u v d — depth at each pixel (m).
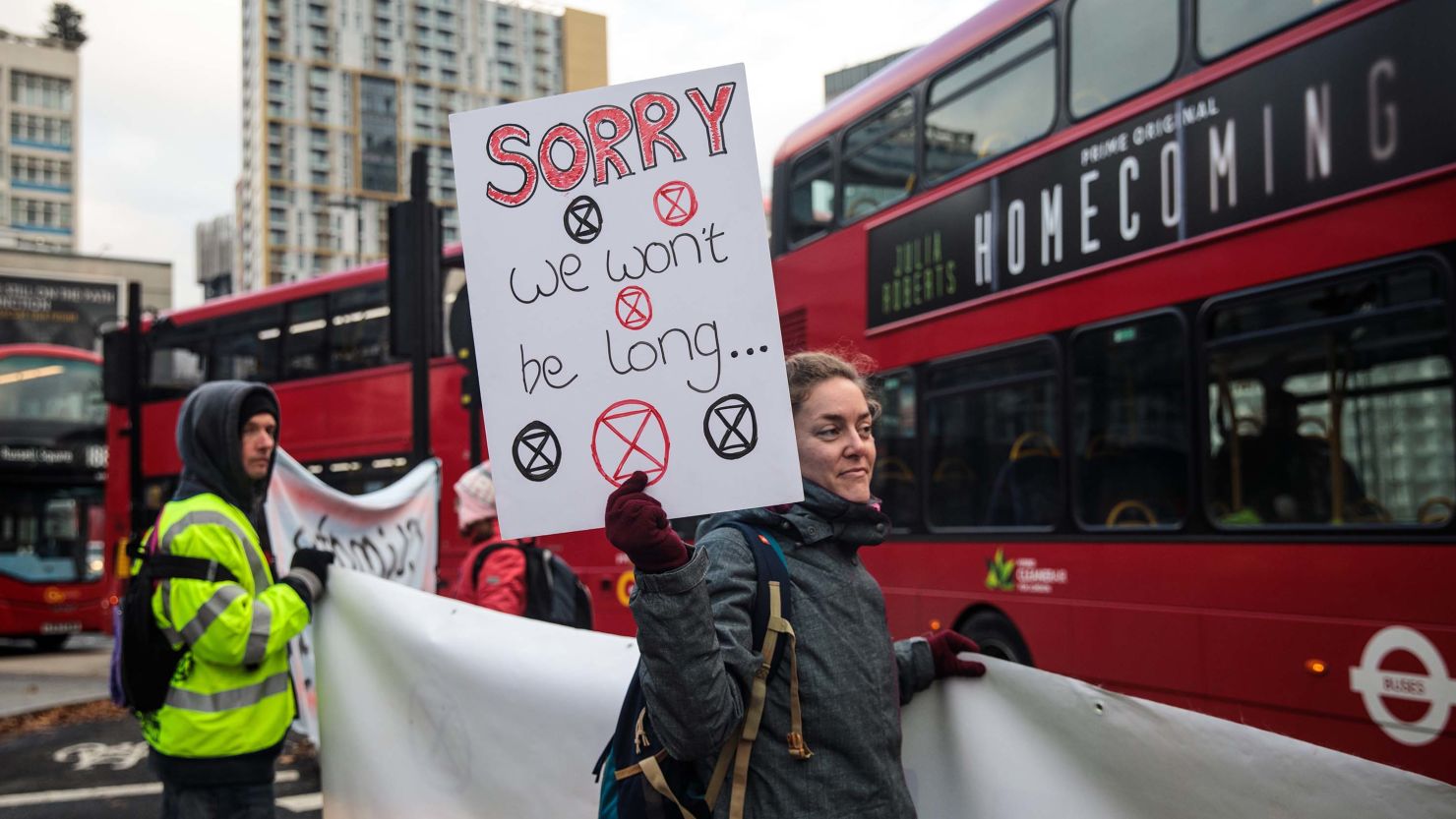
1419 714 4.30
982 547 6.72
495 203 2.12
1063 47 6.34
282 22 142.12
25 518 17.83
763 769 1.79
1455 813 1.83
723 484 1.96
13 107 105.06
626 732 1.99
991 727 2.23
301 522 4.82
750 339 1.99
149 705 2.92
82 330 39.12
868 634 1.89
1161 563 5.50
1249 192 5.13
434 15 150.88
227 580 2.93
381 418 12.11
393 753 2.92
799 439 2.01
